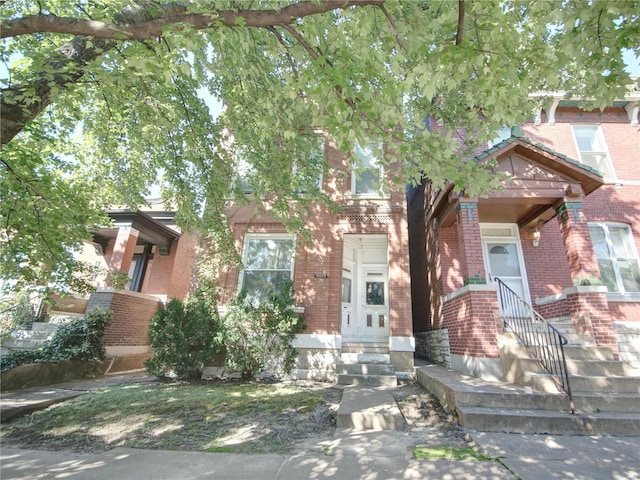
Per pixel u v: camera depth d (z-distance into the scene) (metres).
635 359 7.84
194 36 3.42
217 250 8.00
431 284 10.25
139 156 7.49
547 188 7.45
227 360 7.70
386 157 4.05
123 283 7.75
